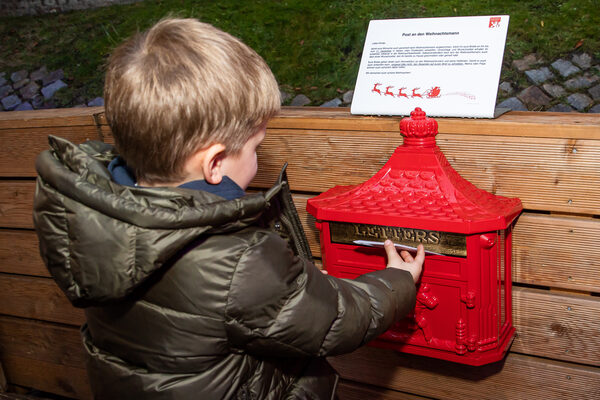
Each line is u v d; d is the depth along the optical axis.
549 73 3.83
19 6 6.88
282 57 4.75
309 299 0.87
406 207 1.20
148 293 0.86
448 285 1.21
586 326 1.32
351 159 1.43
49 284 2.08
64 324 2.14
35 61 5.94
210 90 0.83
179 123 0.83
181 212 0.77
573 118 1.23
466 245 1.13
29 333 2.21
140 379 0.90
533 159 1.22
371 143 1.39
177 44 0.84
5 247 2.08
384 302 1.01
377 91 1.37
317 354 0.91
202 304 0.82
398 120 1.33
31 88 5.59
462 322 1.21
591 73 3.74
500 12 4.38
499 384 1.47
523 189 1.26
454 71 1.28
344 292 0.95
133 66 0.84
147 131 0.83
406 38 1.35
